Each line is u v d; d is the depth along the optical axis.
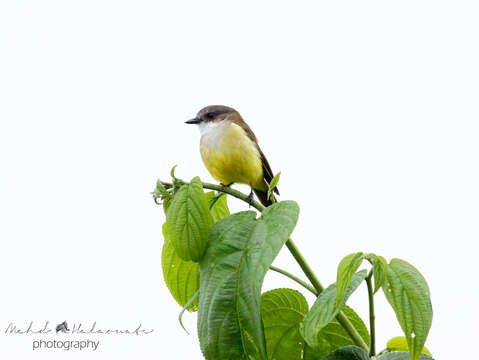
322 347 5.92
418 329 4.20
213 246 5.19
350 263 4.40
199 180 5.50
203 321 4.86
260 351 4.55
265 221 5.16
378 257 4.45
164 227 6.14
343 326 5.40
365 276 4.59
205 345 4.79
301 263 5.54
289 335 5.96
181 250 5.24
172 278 6.37
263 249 4.89
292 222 4.98
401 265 4.49
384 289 4.38
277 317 5.90
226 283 4.93
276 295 5.82
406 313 4.25
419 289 4.33
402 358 5.11
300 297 5.82
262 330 4.60
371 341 4.82
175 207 5.34
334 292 4.56
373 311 4.77
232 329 4.75
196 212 5.29
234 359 4.70
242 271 4.87
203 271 5.13
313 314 4.48
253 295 4.68
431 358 5.13
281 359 6.00
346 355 5.09
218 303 4.86
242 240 5.13
